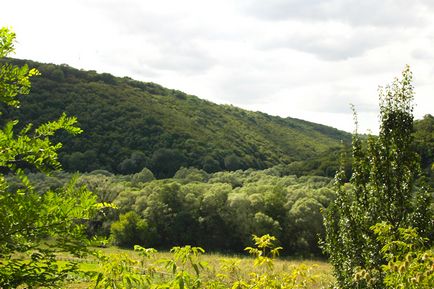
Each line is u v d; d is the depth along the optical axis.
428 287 4.54
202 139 107.19
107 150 87.19
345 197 10.43
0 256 3.26
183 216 58.38
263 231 53.75
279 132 153.88
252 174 86.31
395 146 9.61
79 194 3.43
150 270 4.48
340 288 10.38
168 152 89.88
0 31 3.60
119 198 60.12
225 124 137.62
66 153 80.62
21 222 3.17
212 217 58.31
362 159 10.24
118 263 4.08
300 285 5.09
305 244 52.62
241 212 55.84
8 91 3.75
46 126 3.66
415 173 9.56
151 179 76.31
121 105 105.69
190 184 65.12
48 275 3.38
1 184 3.43
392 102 9.80
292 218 54.78
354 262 9.73
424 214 9.02
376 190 9.73
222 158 100.44
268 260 4.93
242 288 4.82
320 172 81.12
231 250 56.78
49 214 3.25
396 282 5.00
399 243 5.37
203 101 160.88
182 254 4.27
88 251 3.46
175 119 115.50
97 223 55.03
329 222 10.86
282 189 63.19
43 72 101.88
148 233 55.69
